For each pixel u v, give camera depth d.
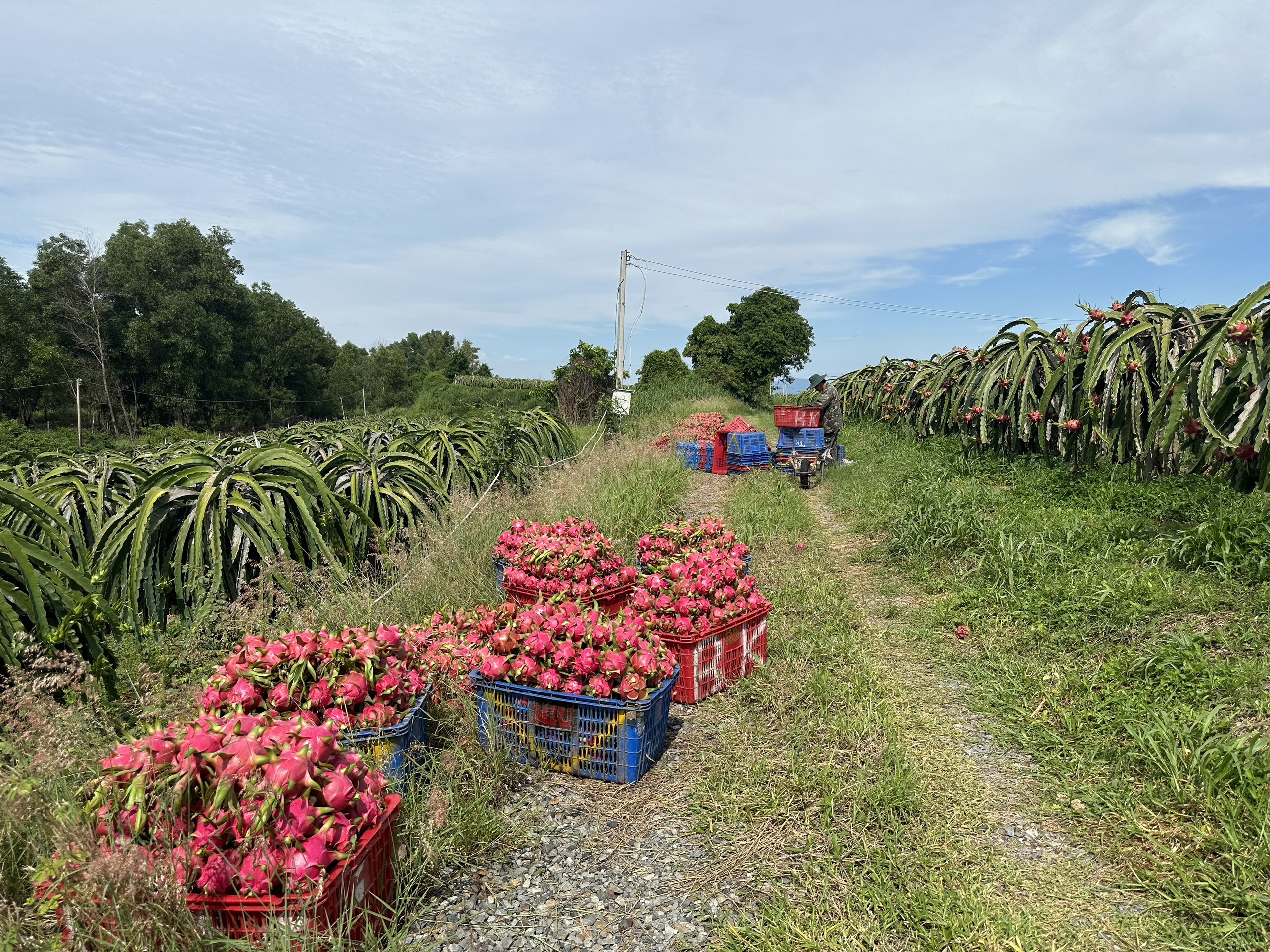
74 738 3.06
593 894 2.87
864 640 5.35
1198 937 2.55
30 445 27.95
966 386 14.08
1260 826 2.86
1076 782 3.50
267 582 5.22
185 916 2.14
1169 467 8.55
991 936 2.56
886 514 8.73
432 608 5.66
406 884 2.78
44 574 4.05
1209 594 4.95
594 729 3.66
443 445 9.83
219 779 2.34
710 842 3.16
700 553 5.56
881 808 3.27
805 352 37.66
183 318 47.22
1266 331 6.47
